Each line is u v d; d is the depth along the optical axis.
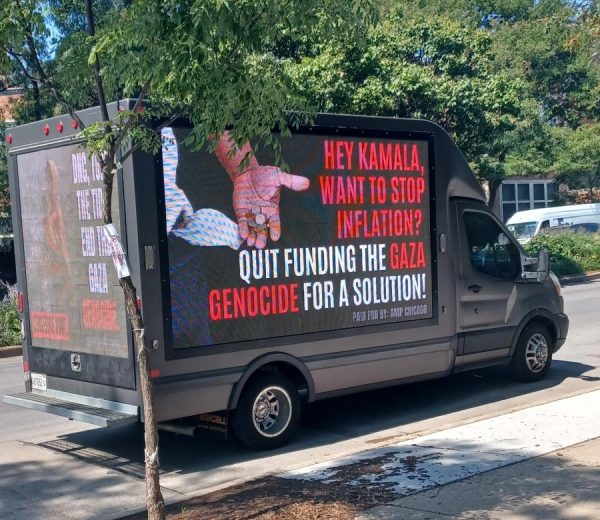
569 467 6.15
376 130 8.41
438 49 22.25
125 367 7.15
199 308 7.16
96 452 8.00
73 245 7.66
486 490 5.73
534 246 26.89
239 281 7.41
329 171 8.04
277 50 19.00
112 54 4.75
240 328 7.41
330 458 6.98
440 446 7.01
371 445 7.73
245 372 7.43
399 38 22.02
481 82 21.70
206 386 7.20
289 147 7.76
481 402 9.51
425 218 8.85
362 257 8.29
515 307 9.84
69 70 5.45
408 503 5.55
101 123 4.85
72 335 7.77
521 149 28.50
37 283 8.16
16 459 7.79
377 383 8.49
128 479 7.11
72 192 7.62
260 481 6.35
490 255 9.63
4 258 22.91
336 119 8.09
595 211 30.30
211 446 8.07
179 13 4.64
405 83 19.38
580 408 8.15
